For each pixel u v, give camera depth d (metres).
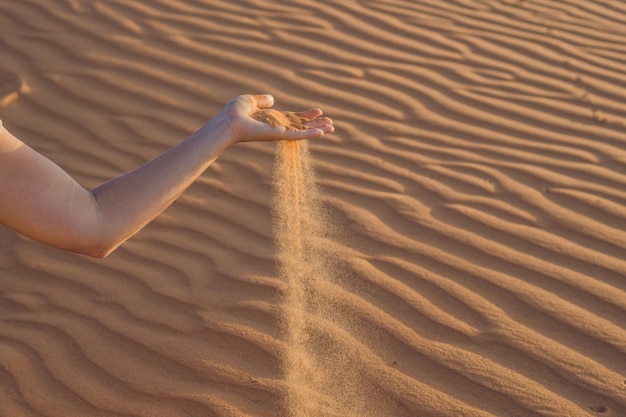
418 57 5.97
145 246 4.01
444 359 3.26
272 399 3.11
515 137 5.03
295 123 1.95
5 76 5.62
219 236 4.08
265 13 6.46
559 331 3.40
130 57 5.84
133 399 3.14
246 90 5.49
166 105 5.33
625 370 3.21
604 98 5.54
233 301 3.62
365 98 5.41
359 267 3.78
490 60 5.98
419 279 3.70
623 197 4.39
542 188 4.46
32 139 5.01
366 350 3.31
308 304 3.56
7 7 6.46
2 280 3.86
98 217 1.74
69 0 6.56
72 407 3.12
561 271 3.76
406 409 3.05
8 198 1.66
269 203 4.32
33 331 3.51
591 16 6.84
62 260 3.97
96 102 5.36
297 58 5.87
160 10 6.44
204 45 5.98
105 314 3.59
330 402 3.08
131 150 4.89
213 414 3.06
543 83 5.70
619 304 3.55
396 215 4.18
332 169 4.59
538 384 3.15
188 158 1.81
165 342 3.41
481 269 3.77
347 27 6.32
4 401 3.15
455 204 4.29
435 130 5.07
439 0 6.90
